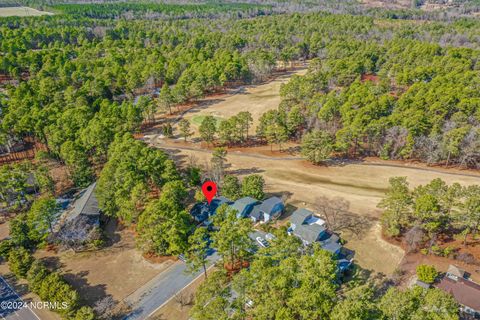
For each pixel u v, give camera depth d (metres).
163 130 99.44
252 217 62.41
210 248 56.72
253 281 40.94
